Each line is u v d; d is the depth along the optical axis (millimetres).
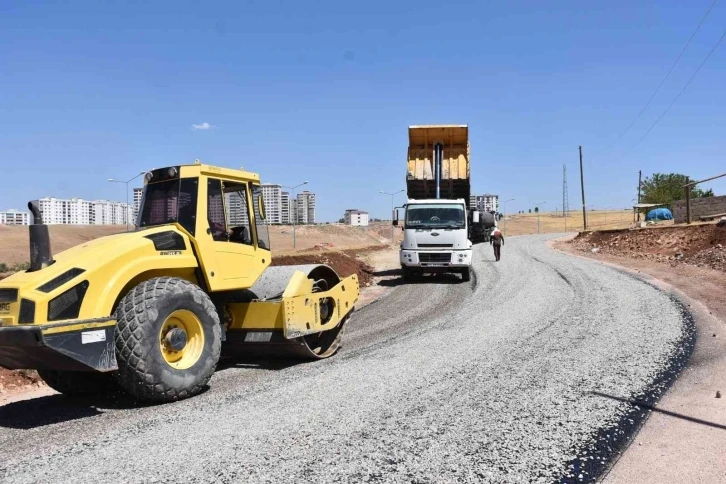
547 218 129375
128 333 6152
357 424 5395
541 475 4242
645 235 27844
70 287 5891
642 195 77312
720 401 5883
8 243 50312
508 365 7520
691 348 8102
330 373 7512
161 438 5250
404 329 10766
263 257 8273
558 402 5914
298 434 5184
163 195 7461
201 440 5137
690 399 5965
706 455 4586
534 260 24922
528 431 5113
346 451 4746
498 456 4582
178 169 7367
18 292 5762
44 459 4879
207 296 6969
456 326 10656
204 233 7277
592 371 7094
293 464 4512
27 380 8586
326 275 9375
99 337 5992
